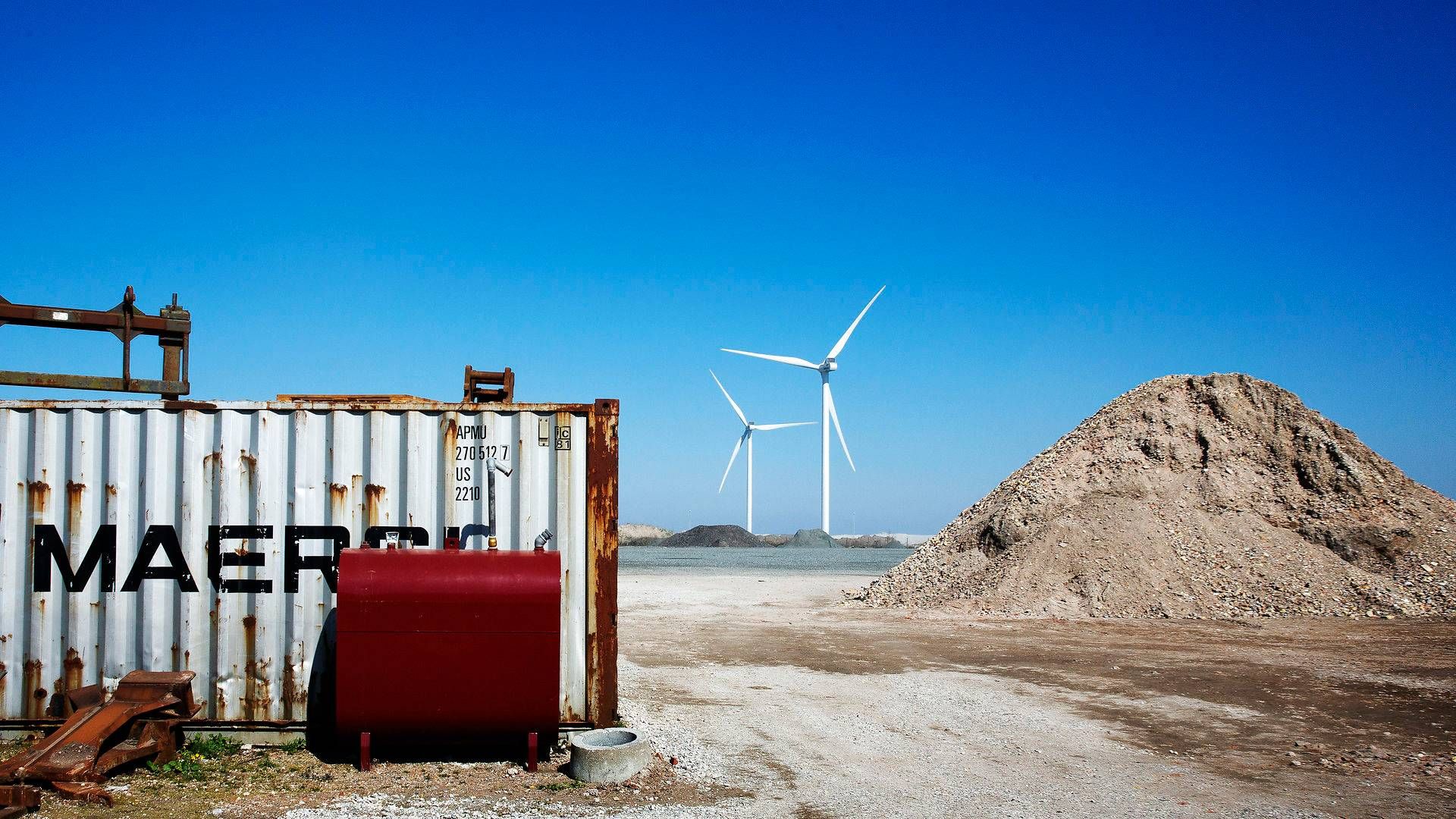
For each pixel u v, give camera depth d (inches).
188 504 350.9
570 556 361.1
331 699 350.9
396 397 386.6
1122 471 1232.2
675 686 557.3
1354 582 1030.4
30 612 347.9
